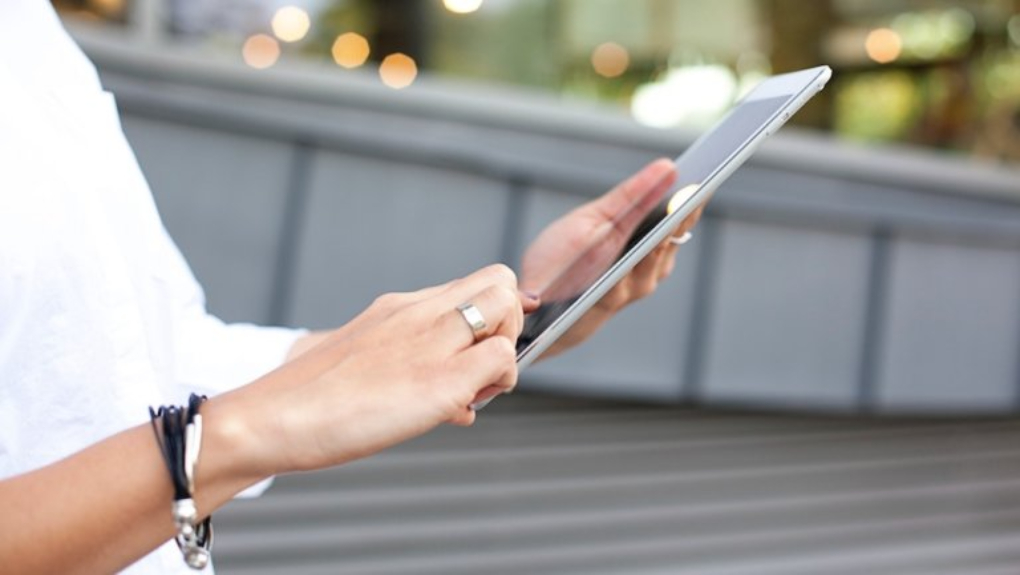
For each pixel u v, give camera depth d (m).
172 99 3.38
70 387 0.63
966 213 4.54
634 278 0.90
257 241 3.00
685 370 3.46
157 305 0.79
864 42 4.33
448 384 0.54
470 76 3.88
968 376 3.85
